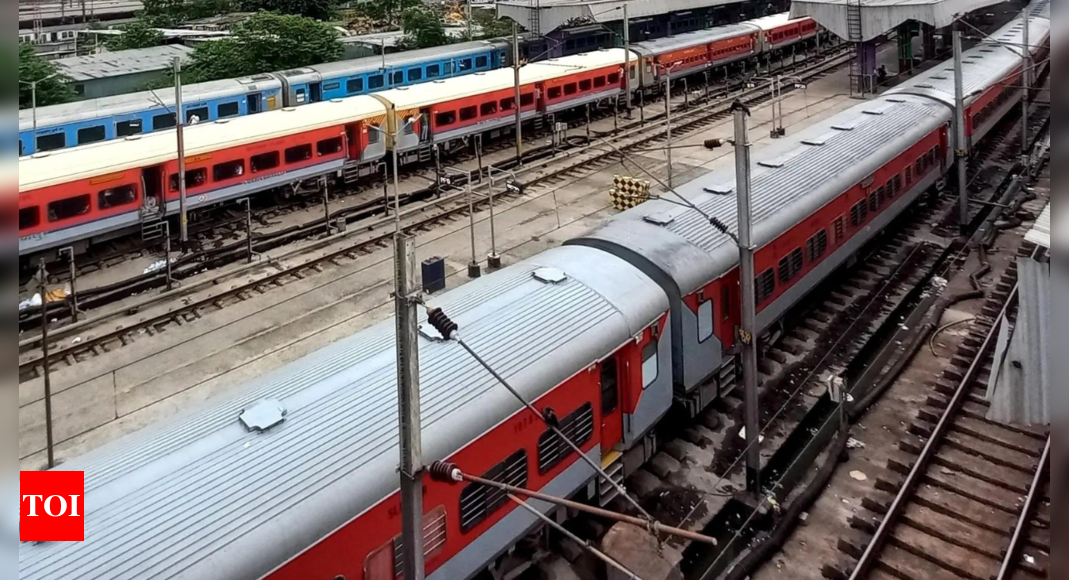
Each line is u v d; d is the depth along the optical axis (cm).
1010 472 1253
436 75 4112
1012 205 2461
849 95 4309
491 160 3219
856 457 1326
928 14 3862
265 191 2700
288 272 2048
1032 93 3875
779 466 1317
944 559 1076
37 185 1980
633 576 777
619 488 779
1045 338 1161
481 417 922
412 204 2622
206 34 5434
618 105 4238
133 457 827
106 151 2170
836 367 1606
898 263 2102
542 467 1025
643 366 1191
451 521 895
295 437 852
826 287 1947
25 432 1382
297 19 4716
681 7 5353
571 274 1241
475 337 1048
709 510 1195
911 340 1712
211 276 2030
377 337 1116
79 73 4038
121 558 683
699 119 3828
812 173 1802
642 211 1555
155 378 1561
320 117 2677
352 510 796
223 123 2495
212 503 754
